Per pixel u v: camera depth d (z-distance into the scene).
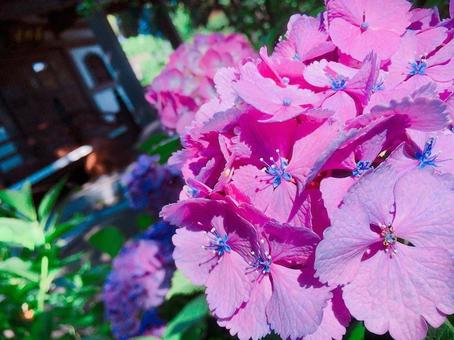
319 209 0.11
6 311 0.31
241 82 0.12
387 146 0.12
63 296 0.37
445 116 0.10
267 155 0.12
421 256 0.10
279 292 0.12
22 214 0.30
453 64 0.13
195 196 0.14
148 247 0.32
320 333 0.12
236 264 0.13
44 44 2.15
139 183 0.38
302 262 0.12
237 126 0.13
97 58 2.60
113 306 0.32
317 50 0.14
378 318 0.10
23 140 1.95
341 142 0.10
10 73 2.03
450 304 0.10
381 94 0.12
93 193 1.30
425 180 0.11
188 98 0.32
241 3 0.93
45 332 0.27
